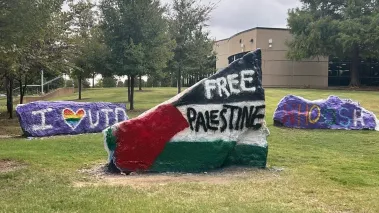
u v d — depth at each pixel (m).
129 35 23.14
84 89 50.31
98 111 16.17
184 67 30.88
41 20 9.91
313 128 17.53
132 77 24.42
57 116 15.10
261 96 9.56
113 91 44.22
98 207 5.99
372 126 17.66
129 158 8.65
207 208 6.00
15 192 6.84
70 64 22.58
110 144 8.66
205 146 9.03
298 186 7.64
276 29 46.28
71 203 6.17
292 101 17.75
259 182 7.95
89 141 13.05
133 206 6.05
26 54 16.41
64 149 11.39
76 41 20.56
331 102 18.00
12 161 9.62
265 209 6.01
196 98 9.06
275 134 15.60
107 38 22.88
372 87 43.72
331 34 39.75
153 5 23.36
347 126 17.64
